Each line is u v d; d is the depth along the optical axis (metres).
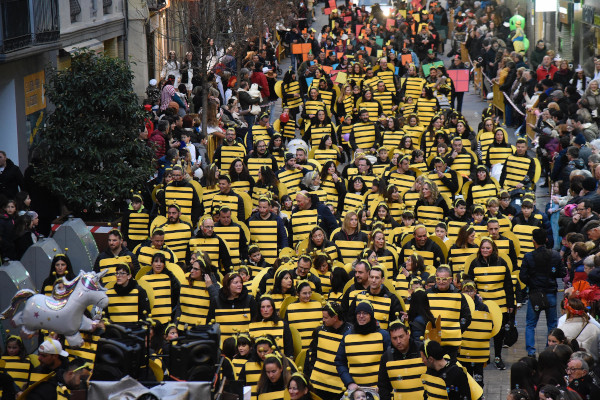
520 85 59.69
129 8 63.25
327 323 22.62
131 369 15.11
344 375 21.83
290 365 20.55
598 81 48.38
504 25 81.62
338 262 28.22
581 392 20.03
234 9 62.38
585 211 31.59
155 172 41.78
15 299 21.02
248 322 24.77
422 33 82.50
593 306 25.23
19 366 21.81
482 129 47.62
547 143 45.88
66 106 38.44
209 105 52.31
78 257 33.34
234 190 38.16
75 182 38.22
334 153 45.91
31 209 38.62
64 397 19.14
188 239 32.34
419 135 49.16
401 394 20.50
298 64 80.94
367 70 63.25
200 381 14.96
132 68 63.88
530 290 28.34
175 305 27.59
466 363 25.59
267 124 48.88
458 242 29.44
